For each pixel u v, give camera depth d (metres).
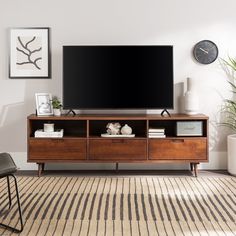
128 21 4.02
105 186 3.46
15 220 2.64
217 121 4.09
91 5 4.00
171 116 3.80
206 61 4.04
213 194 3.23
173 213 2.79
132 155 3.79
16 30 4.00
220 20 4.02
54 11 4.00
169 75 3.91
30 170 4.07
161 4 4.01
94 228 2.52
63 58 3.88
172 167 4.08
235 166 3.81
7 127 4.08
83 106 3.93
